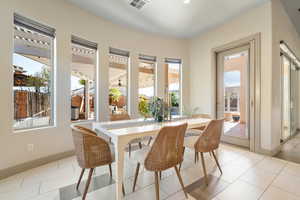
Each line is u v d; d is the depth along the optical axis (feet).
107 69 11.16
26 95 7.95
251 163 8.04
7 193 5.53
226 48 11.62
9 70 6.82
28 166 7.45
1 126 6.61
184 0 8.89
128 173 7.07
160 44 13.91
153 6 9.44
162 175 6.81
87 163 4.96
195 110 14.24
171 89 15.08
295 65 14.87
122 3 9.16
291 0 9.91
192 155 9.29
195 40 14.33
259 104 9.48
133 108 12.59
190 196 5.31
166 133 4.67
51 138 8.45
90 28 10.17
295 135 14.20
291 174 6.84
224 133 12.07
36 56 8.40
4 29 6.64
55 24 8.55
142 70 13.70
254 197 5.23
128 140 5.28
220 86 12.44
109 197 5.28
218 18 10.91
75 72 10.87
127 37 12.19
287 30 11.36
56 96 8.73
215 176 6.68
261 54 9.43
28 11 7.45
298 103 15.76
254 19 9.74
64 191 5.64
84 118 11.02
